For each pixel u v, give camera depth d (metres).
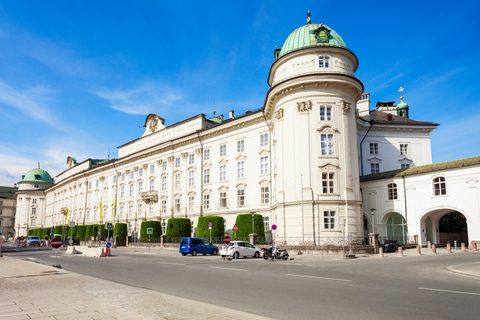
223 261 27.86
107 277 17.62
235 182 48.19
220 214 49.47
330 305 10.20
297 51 37.56
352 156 36.88
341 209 35.19
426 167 38.56
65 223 92.38
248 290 12.90
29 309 9.55
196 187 53.56
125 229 61.94
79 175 86.88
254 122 46.78
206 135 52.94
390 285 13.77
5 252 47.12
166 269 21.22
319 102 36.69
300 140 36.44
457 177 35.34
